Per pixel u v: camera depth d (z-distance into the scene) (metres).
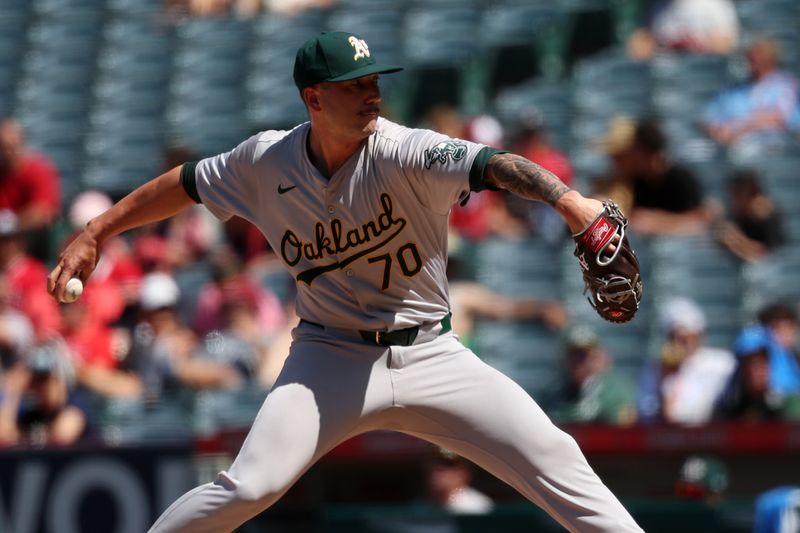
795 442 20.52
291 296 29.41
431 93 41.81
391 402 12.27
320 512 20.41
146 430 25.42
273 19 45.97
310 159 12.10
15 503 20.30
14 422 23.83
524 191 11.12
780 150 34.75
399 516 19.12
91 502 20.25
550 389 25.69
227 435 20.22
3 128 33.69
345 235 12.09
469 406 12.19
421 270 12.20
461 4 44.47
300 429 12.02
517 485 12.25
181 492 20.11
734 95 36.25
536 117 34.03
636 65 40.00
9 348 27.08
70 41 47.09
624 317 11.28
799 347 26.14
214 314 28.22
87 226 12.99
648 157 30.97
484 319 28.98
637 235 30.77
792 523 18.06
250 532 20.30
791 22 41.72
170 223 32.53
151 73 45.12
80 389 26.08
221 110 42.91
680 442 20.83
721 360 24.45
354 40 11.67
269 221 12.60
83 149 42.25
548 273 31.11
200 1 47.56
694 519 18.84
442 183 11.48
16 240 29.08
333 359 12.34
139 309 28.17
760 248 30.73
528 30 42.81
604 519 11.95
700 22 40.53
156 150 41.72
